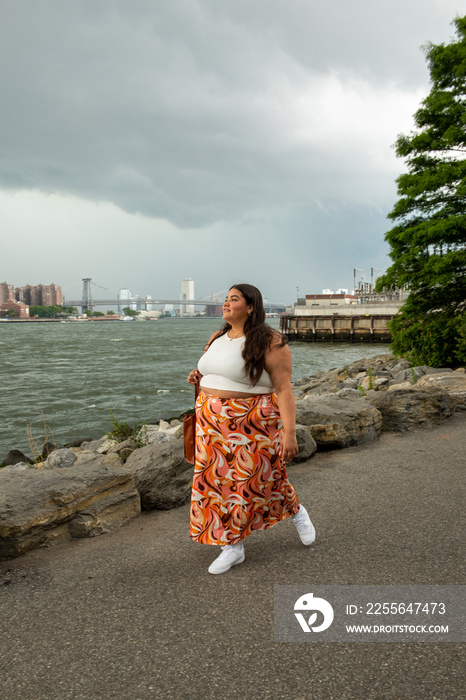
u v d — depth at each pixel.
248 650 2.21
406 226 16.02
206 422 2.94
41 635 2.37
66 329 126.75
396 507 3.89
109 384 24.02
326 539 3.36
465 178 14.54
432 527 3.47
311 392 16.73
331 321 64.06
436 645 2.21
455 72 15.09
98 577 2.94
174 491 4.14
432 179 14.85
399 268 15.68
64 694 1.97
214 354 2.97
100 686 2.01
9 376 27.89
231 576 2.89
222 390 2.91
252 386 2.89
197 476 2.98
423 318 15.84
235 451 2.89
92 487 3.66
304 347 56.19
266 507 2.99
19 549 3.23
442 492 4.19
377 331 61.19
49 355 43.28
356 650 2.19
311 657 2.15
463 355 13.61
